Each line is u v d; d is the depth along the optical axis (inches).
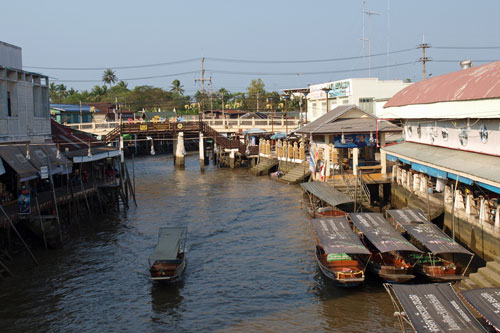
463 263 931.3
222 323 755.4
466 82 1050.1
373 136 1535.4
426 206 1102.4
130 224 1371.8
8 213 1056.8
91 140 1726.1
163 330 740.0
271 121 2773.1
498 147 919.7
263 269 978.1
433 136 1232.8
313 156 1702.8
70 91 5703.7
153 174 2437.3
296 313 777.6
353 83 2282.2
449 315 565.3
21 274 962.7
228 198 1718.8
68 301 844.0
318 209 1341.0
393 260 893.8
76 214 1284.4
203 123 2486.5
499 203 896.9
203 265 1013.8
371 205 1423.5
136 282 927.7
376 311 767.7
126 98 4879.4
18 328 749.9
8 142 1112.8
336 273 835.4
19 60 1259.8
